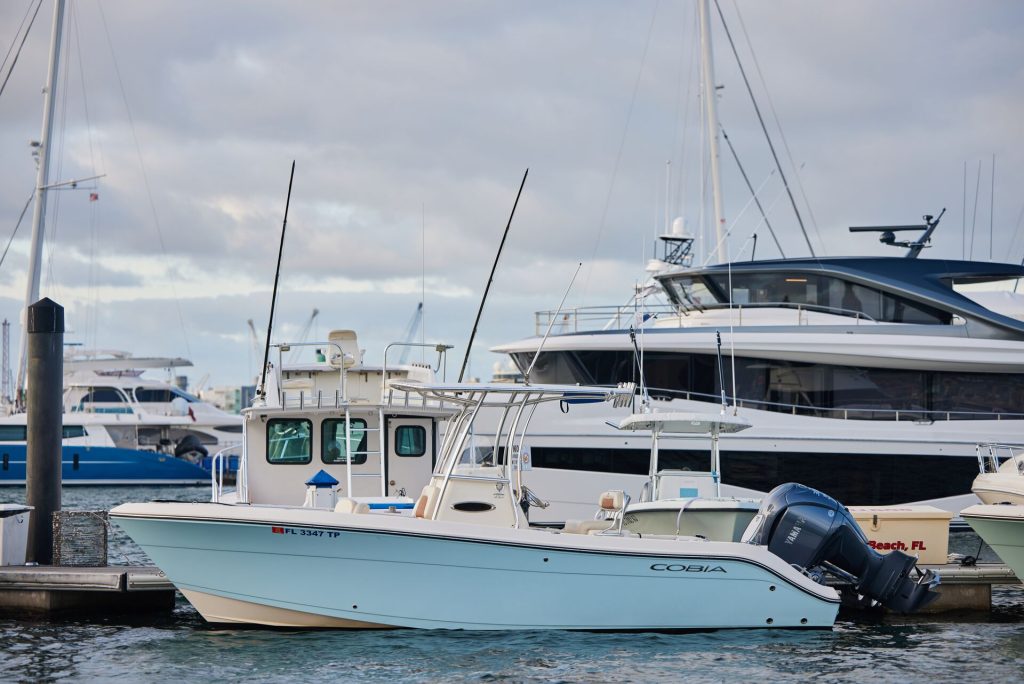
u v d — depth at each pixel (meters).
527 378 20.78
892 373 33.34
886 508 24.67
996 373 33.78
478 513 19.20
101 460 68.31
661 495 22.75
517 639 18.61
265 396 25.11
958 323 33.59
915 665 17.91
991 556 29.30
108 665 17.62
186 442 77.69
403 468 24.48
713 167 42.06
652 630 19.17
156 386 79.94
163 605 22.38
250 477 23.86
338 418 24.23
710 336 32.75
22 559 23.50
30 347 23.58
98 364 79.19
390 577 18.62
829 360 32.91
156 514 19.05
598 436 31.91
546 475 31.86
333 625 19.08
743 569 19.23
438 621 18.78
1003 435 33.06
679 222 40.69
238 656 17.89
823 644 18.94
